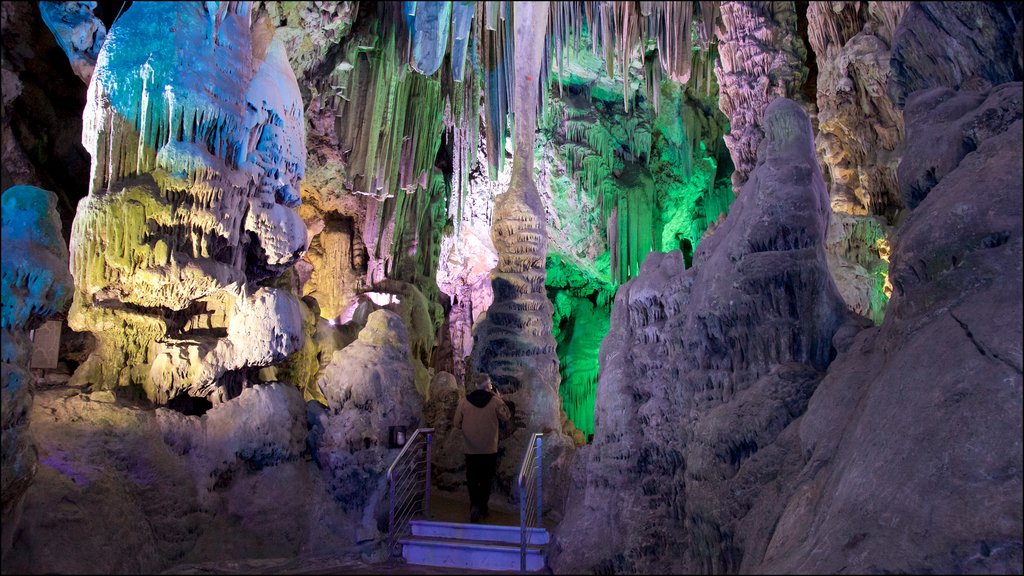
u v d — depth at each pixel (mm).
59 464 4949
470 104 8578
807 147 5129
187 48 5680
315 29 7301
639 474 5367
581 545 5223
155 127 5684
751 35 7973
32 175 6969
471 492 6266
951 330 3688
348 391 6559
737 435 4531
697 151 11969
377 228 10836
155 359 6250
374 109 8609
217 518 5832
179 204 5750
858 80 7168
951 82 5020
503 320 7613
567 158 11234
